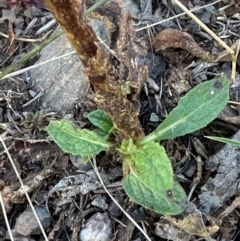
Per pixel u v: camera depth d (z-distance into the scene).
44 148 0.16
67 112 0.17
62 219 0.16
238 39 0.17
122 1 0.18
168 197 0.14
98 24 0.17
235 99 0.16
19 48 0.18
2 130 0.17
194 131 0.16
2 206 0.15
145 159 0.14
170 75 0.17
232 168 0.15
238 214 0.15
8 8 0.18
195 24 0.18
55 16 0.10
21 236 0.16
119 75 0.16
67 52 0.17
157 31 0.17
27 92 0.17
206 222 0.15
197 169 0.16
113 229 0.15
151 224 0.15
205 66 0.17
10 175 0.16
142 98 0.16
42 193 0.16
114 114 0.14
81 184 0.16
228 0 0.18
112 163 0.16
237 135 0.16
